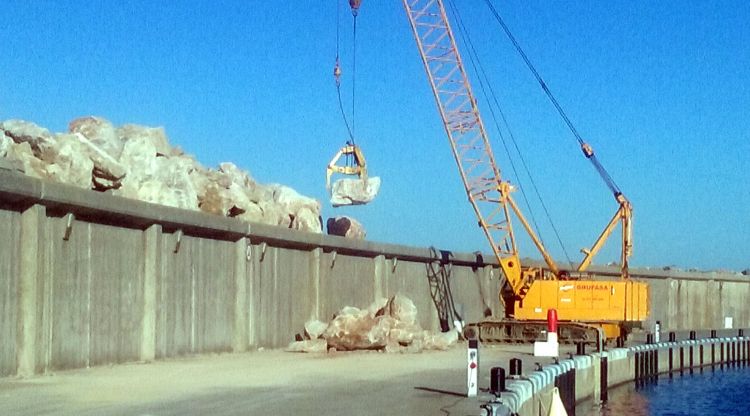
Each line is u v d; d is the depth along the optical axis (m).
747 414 44.97
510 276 57.28
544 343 39.19
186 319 35.69
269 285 41.88
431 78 58.47
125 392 23.34
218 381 26.77
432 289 58.12
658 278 83.69
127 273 32.19
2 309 25.98
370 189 55.41
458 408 20.88
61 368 28.44
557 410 25.56
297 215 49.53
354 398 22.84
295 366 32.81
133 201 31.50
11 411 19.44
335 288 47.53
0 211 25.89
